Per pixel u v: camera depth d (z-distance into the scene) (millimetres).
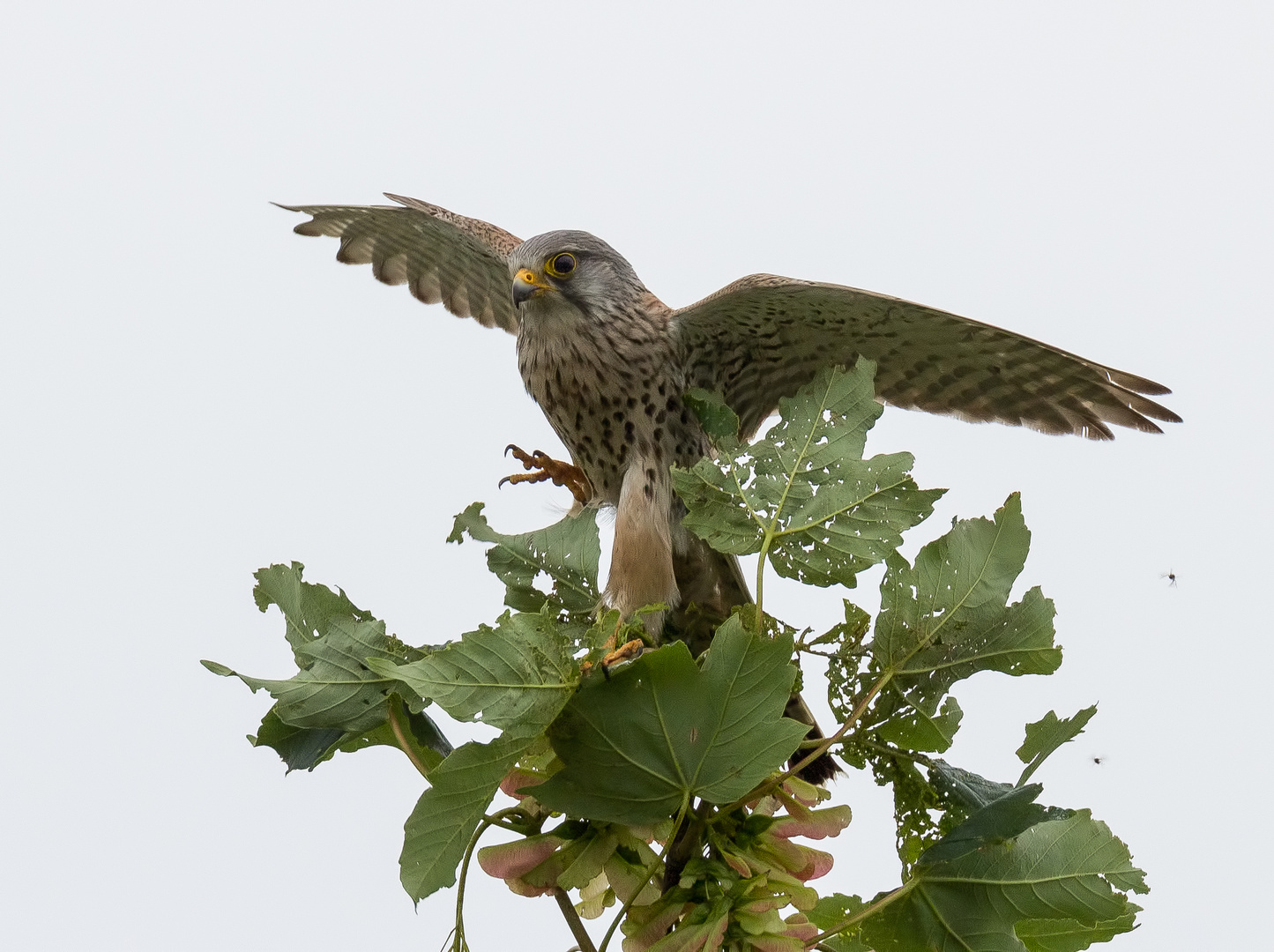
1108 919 5117
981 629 5258
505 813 5141
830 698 5469
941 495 5402
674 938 4781
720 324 7566
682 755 4730
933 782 5574
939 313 6500
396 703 5203
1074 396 6840
